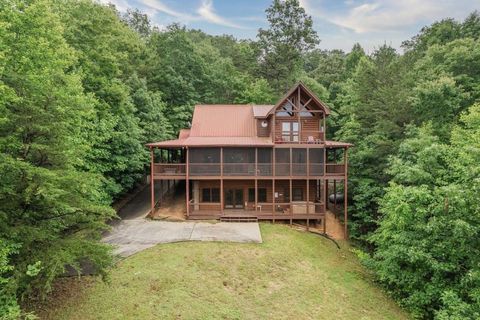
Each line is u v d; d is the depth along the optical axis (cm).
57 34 1434
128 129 2186
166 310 1065
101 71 2067
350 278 1566
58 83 1238
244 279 1373
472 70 2419
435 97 2159
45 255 860
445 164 1557
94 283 1184
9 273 855
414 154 1812
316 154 2323
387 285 1532
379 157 2269
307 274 1512
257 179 2230
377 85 2711
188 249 1564
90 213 1066
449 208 1244
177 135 3422
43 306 1026
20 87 899
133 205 2489
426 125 2025
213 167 2225
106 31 2275
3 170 802
